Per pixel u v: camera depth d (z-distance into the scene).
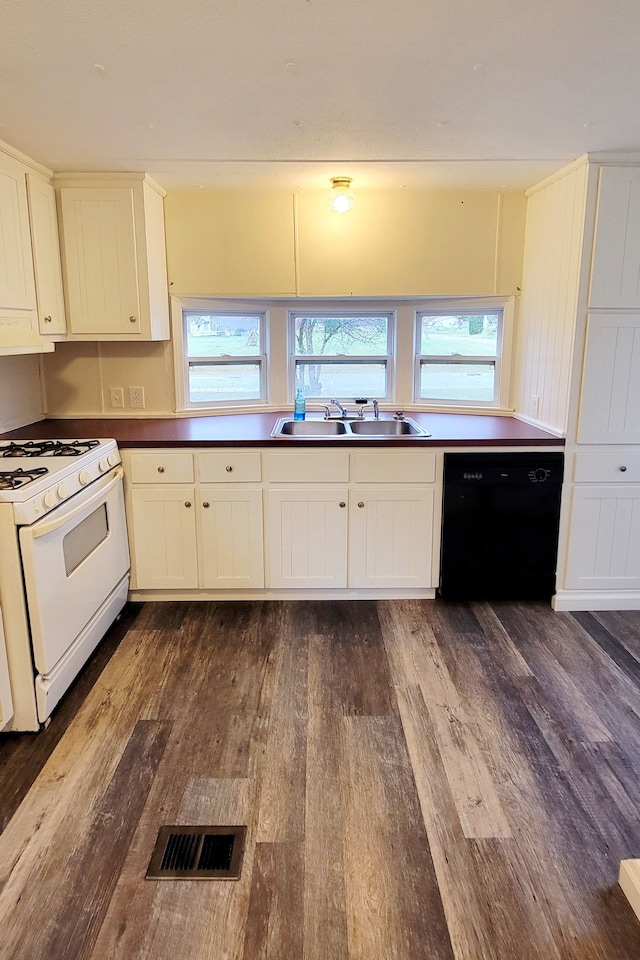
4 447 2.80
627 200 2.80
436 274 3.59
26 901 1.56
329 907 1.54
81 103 2.17
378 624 3.05
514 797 1.91
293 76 1.96
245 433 3.23
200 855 1.70
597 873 1.64
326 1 1.52
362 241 3.55
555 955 1.43
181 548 3.19
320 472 3.11
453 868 1.66
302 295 3.61
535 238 3.40
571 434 3.05
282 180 3.23
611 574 3.20
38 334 2.93
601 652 2.79
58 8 1.54
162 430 3.32
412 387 3.96
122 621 3.09
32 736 2.20
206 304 3.69
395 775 2.00
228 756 2.10
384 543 3.20
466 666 2.66
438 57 1.83
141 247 3.16
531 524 3.16
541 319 3.34
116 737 2.20
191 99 2.14
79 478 2.52
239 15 1.58
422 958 1.42
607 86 2.05
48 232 3.02
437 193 3.49
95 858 1.69
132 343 3.63
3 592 2.09
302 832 1.77
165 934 1.48
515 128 2.45
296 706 2.38
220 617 3.14
